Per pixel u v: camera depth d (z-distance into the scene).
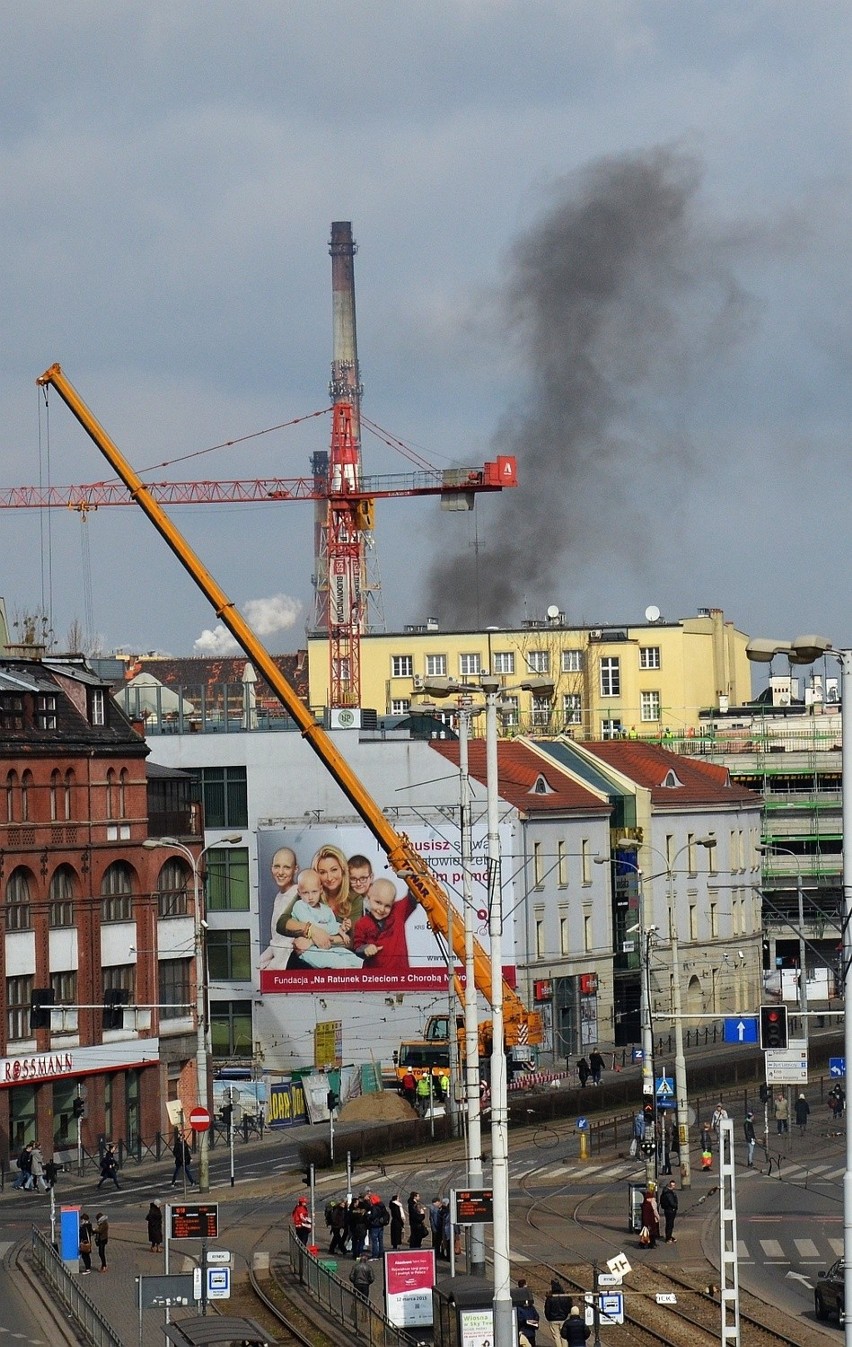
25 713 178.75
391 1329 94.75
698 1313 110.44
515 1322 91.50
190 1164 169.88
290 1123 199.38
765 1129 173.12
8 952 173.88
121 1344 88.94
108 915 186.75
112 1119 184.50
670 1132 170.00
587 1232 135.88
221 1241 134.25
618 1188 154.62
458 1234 123.62
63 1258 120.69
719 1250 128.50
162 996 192.25
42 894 178.00
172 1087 192.38
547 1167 164.75
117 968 187.50
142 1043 187.50
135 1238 135.88
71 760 182.88
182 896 196.12
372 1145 171.62
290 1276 120.88
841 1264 109.25
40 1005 158.12
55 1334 102.75
